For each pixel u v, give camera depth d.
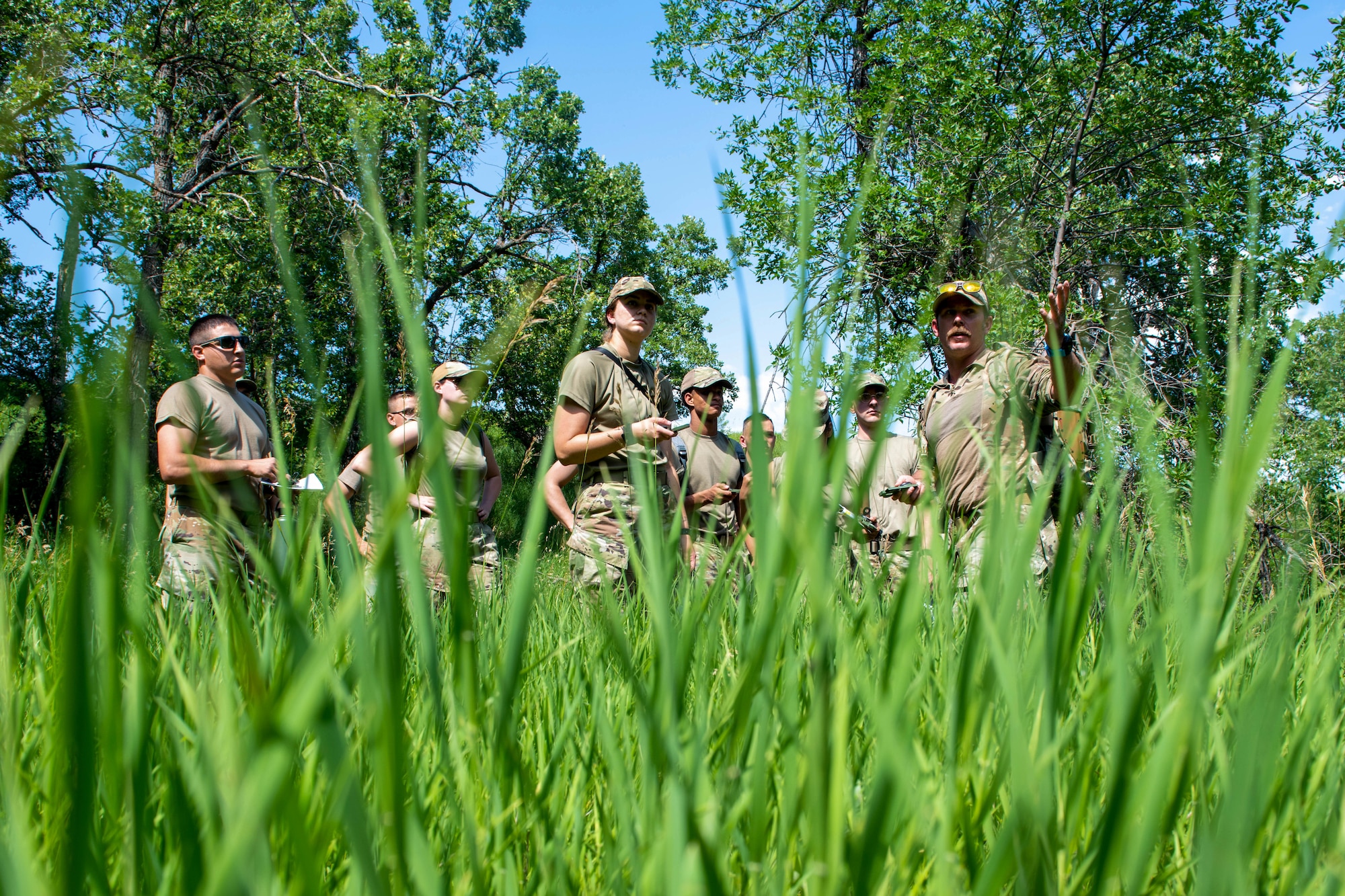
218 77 14.77
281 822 0.53
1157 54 8.88
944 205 8.05
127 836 0.45
